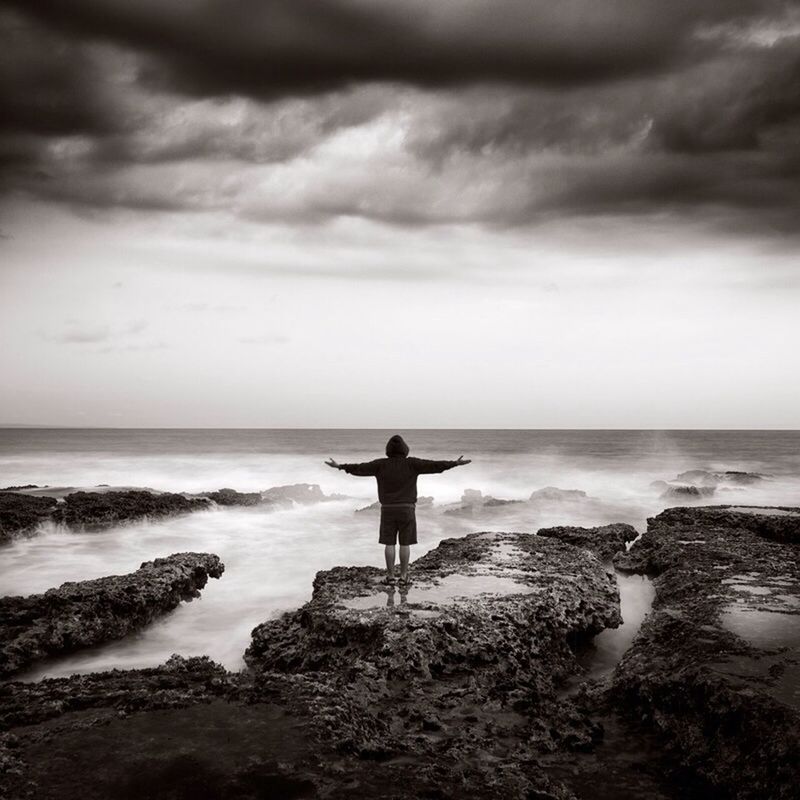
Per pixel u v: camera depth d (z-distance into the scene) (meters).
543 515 25.30
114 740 5.33
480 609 8.82
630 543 17.05
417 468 10.38
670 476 43.59
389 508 10.34
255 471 45.28
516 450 80.88
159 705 6.04
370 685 6.97
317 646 8.55
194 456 63.50
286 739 5.38
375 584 10.23
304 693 6.40
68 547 17.48
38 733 5.45
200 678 6.93
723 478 40.62
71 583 11.21
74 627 9.94
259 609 12.41
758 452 77.88
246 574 15.16
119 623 10.51
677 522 16.52
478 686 7.27
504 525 23.25
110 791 4.55
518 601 9.25
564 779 5.48
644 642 8.15
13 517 18.19
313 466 49.41
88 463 51.41
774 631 7.83
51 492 24.44
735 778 5.34
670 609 9.16
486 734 6.08
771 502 31.02
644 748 6.14
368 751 5.28
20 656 9.18
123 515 20.11
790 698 5.85
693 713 6.21
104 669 9.37
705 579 10.44
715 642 7.44
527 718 6.52
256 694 6.33
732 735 5.70
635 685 7.05
